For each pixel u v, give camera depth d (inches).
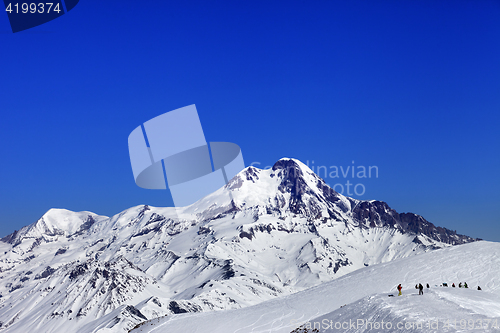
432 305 2052.2
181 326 3978.8
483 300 2354.8
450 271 4500.5
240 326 3703.3
